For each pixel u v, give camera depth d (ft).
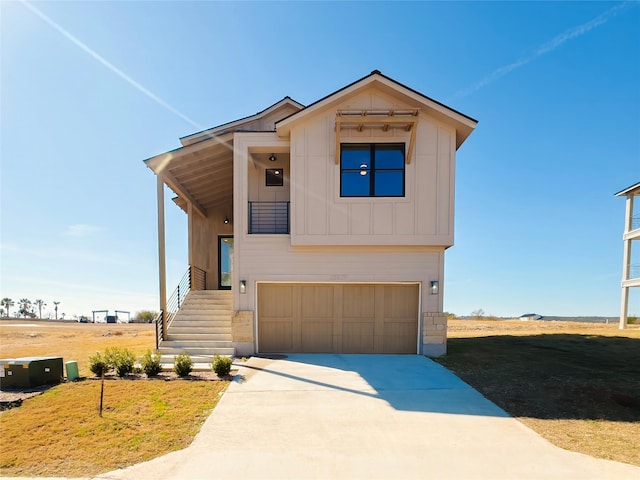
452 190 30.99
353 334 32.40
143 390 21.06
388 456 13.43
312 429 15.88
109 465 12.76
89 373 25.18
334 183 31.19
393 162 31.42
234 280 31.96
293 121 30.86
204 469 12.48
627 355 29.63
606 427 15.92
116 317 118.11
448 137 31.09
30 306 215.31
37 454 13.50
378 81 30.27
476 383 22.48
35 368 21.80
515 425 16.22
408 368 26.22
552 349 32.37
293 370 25.66
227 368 24.18
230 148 34.24
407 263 31.65
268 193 38.34
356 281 31.71
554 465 12.72
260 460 13.12
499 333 46.65
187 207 44.11
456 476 12.04
